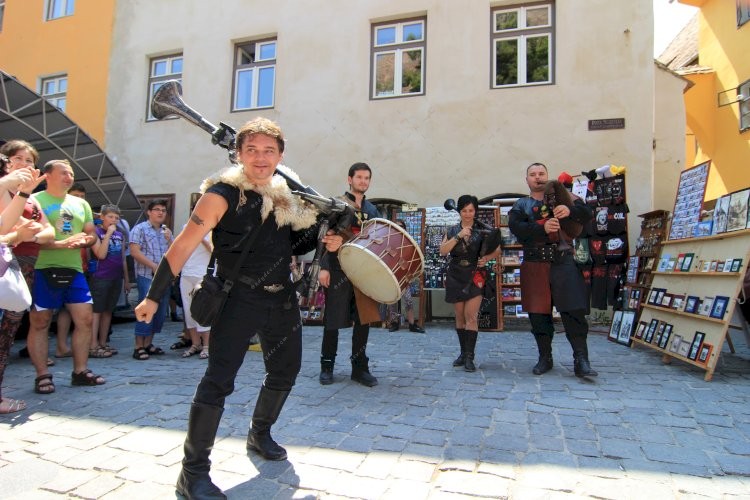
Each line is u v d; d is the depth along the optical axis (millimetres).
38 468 2686
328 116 9844
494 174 8758
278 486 2479
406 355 5785
